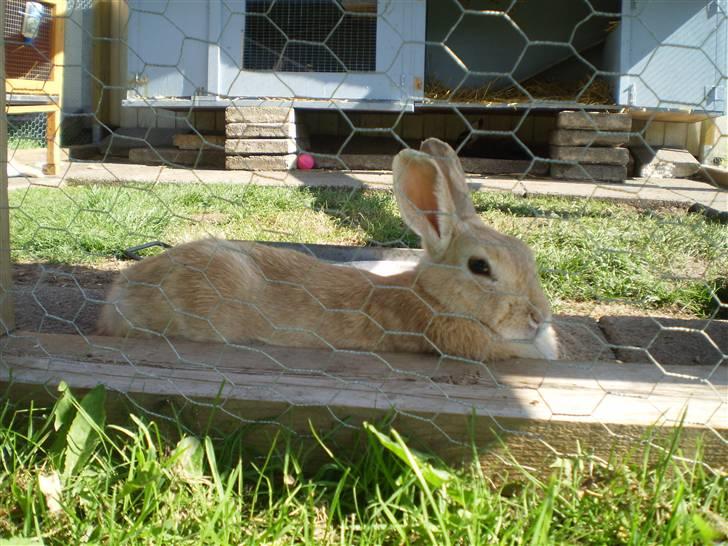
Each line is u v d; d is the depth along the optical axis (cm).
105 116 305
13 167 211
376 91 238
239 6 238
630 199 186
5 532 60
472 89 285
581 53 294
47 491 61
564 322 105
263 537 58
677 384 73
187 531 60
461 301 81
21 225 139
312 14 236
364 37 236
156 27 242
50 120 209
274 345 85
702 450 67
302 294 86
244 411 70
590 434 67
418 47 234
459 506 61
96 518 60
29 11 189
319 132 290
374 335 84
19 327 97
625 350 96
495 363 79
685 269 127
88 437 67
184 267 88
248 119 237
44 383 72
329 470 67
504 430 68
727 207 172
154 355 78
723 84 229
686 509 60
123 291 90
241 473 64
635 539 57
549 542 58
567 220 139
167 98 246
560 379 74
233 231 143
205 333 86
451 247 82
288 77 239
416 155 80
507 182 221
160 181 199
